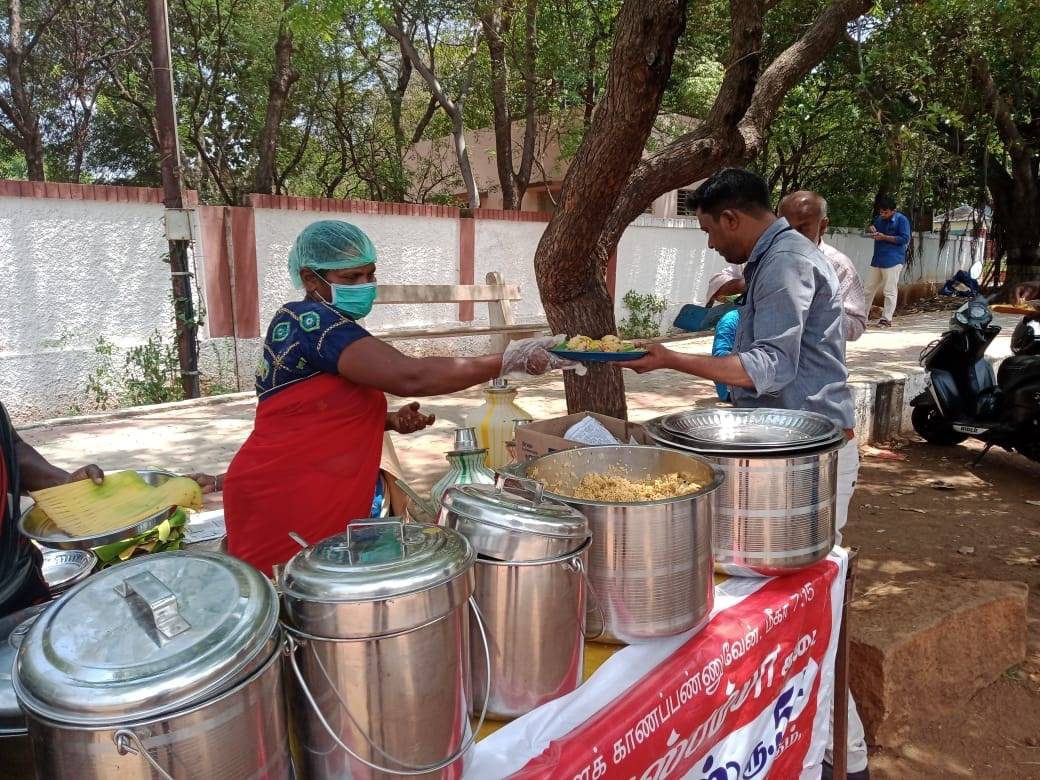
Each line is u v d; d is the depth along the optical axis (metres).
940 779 2.84
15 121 12.96
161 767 0.94
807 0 7.71
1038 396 5.52
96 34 13.66
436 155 18.16
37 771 0.99
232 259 8.47
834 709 2.51
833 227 15.66
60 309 7.48
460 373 1.96
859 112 12.41
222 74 14.55
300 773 1.22
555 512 1.49
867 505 5.41
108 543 1.71
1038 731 3.11
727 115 3.78
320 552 1.25
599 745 1.43
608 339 2.20
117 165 17.31
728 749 1.91
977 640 3.31
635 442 2.54
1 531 1.75
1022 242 15.96
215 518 2.85
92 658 0.99
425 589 1.14
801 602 2.09
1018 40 8.47
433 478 5.42
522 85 14.48
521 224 11.02
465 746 1.27
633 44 2.87
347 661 1.13
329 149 16.89
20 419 7.32
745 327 2.56
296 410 2.04
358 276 2.12
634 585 1.62
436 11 12.13
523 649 1.42
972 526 5.03
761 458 1.94
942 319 14.36
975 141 14.41
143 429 6.82
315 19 8.40
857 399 6.60
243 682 1.01
